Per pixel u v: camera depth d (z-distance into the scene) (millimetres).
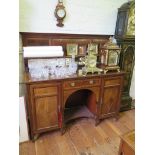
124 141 1008
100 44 2234
